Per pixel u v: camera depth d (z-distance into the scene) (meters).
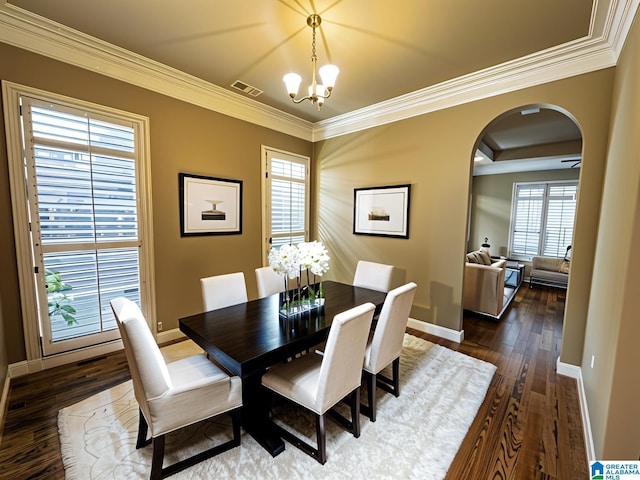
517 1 1.84
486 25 2.08
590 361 1.97
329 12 1.98
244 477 1.45
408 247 3.55
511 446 1.67
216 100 3.31
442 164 3.20
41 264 2.32
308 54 2.50
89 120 2.47
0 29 2.05
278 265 2.05
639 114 1.34
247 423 1.77
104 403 2.01
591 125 2.30
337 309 2.20
